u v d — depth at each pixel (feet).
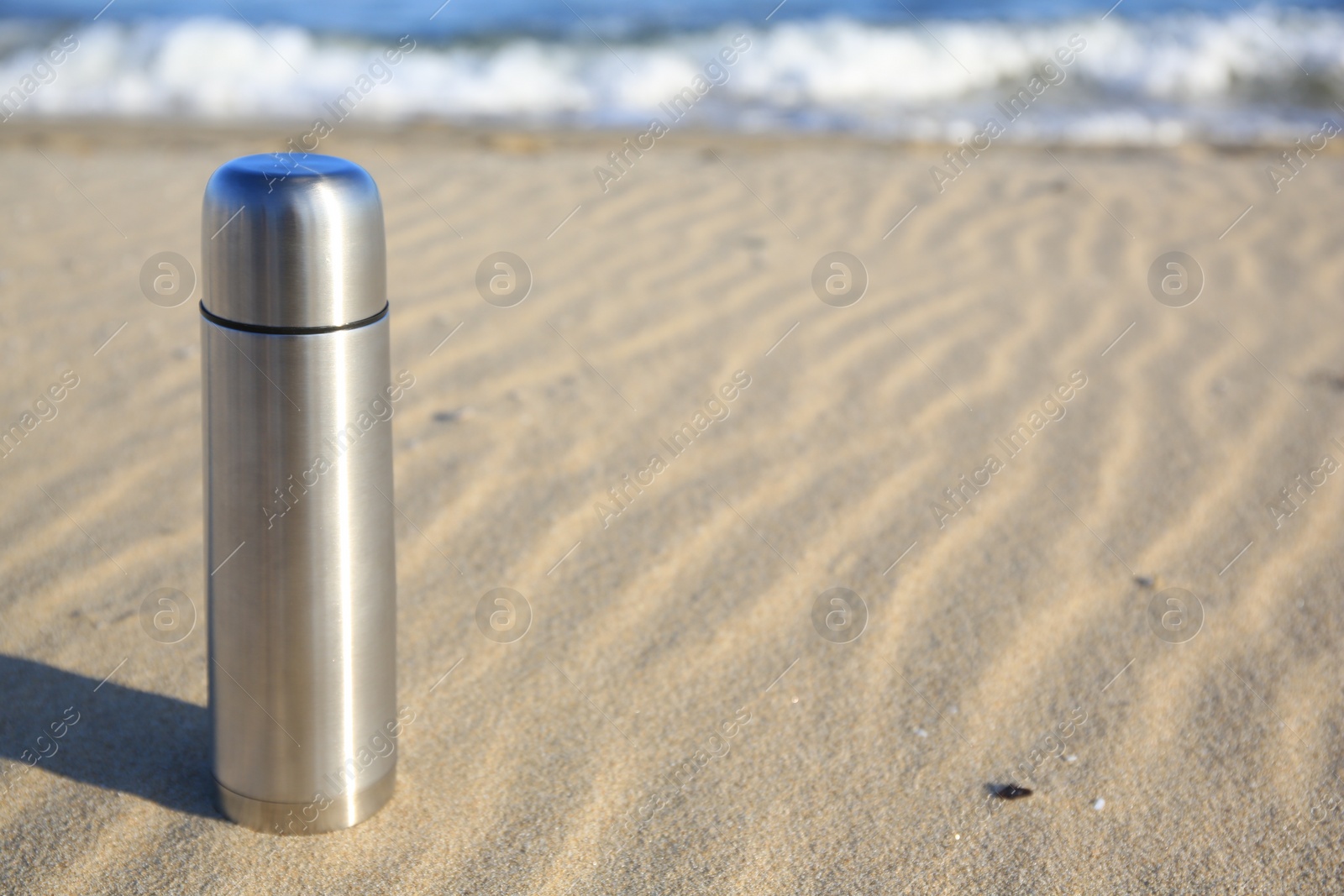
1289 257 17.76
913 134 25.99
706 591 9.31
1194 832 6.89
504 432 11.84
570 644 8.59
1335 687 8.27
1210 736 7.76
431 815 6.82
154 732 7.45
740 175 21.40
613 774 7.27
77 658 8.16
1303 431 12.28
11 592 8.87
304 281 5.46
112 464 10.90
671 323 14.74
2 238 16.49
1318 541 10.21
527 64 30.58
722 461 11.46
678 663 8.43
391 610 6.44
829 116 27.73
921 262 17.15
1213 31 34.76
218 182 5.46
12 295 14.64
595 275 16.22
